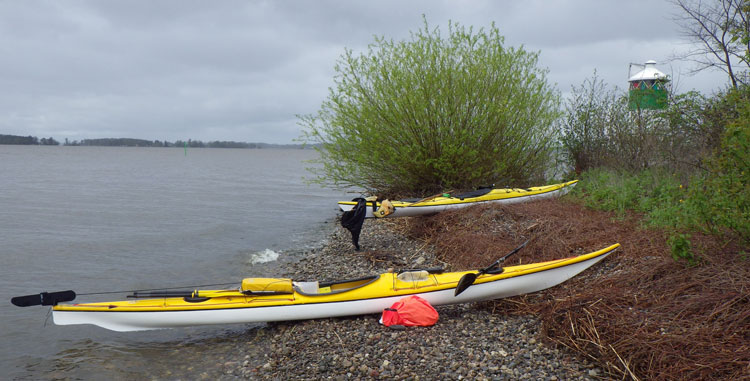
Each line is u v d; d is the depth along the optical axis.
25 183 33.03
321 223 16.77
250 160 111.94
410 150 13.52
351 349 5.86
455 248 9.53
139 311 6.37
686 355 4.62
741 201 6.19
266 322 7.12
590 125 15.54
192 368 5.96
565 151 16.00
